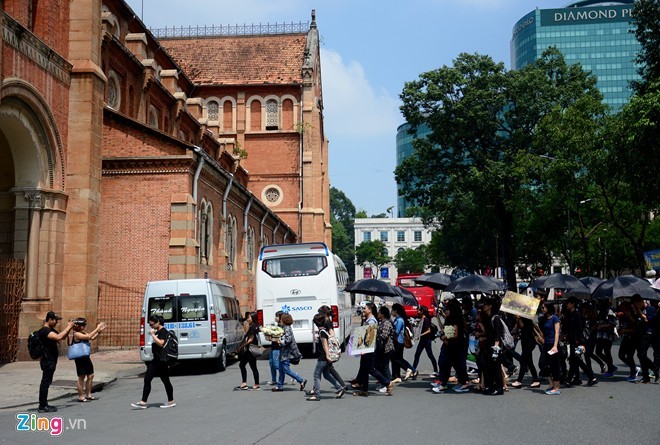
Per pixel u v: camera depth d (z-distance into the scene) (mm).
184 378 17422
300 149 52531
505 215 47281
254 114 53500
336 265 24125
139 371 18562
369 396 13477
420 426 9820
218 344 18594
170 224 25328
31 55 19469
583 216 43000
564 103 43938
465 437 8914
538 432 9242
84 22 22203
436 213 53906
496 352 13484
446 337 14031
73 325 13289
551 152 35969
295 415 11008
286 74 54125
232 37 58500
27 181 20500
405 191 48938
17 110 19219
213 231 29344
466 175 44812
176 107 37781
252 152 53031
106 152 26578
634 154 25859
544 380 16125
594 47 145250
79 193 21578
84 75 21938
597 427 9602
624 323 15859
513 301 14055
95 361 20469
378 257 124562
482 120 43500
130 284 25172
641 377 16078
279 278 22578
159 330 12281
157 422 10438
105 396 14008
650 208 29344
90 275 21547
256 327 14969
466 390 14047
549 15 147625
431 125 46031
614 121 31250
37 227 20422
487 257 65625
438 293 51969
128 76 32406
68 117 21766
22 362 19109
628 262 48812
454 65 44906
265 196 52656
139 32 38719
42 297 20328
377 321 16047
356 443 8586
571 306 14836
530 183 41781
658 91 24219
